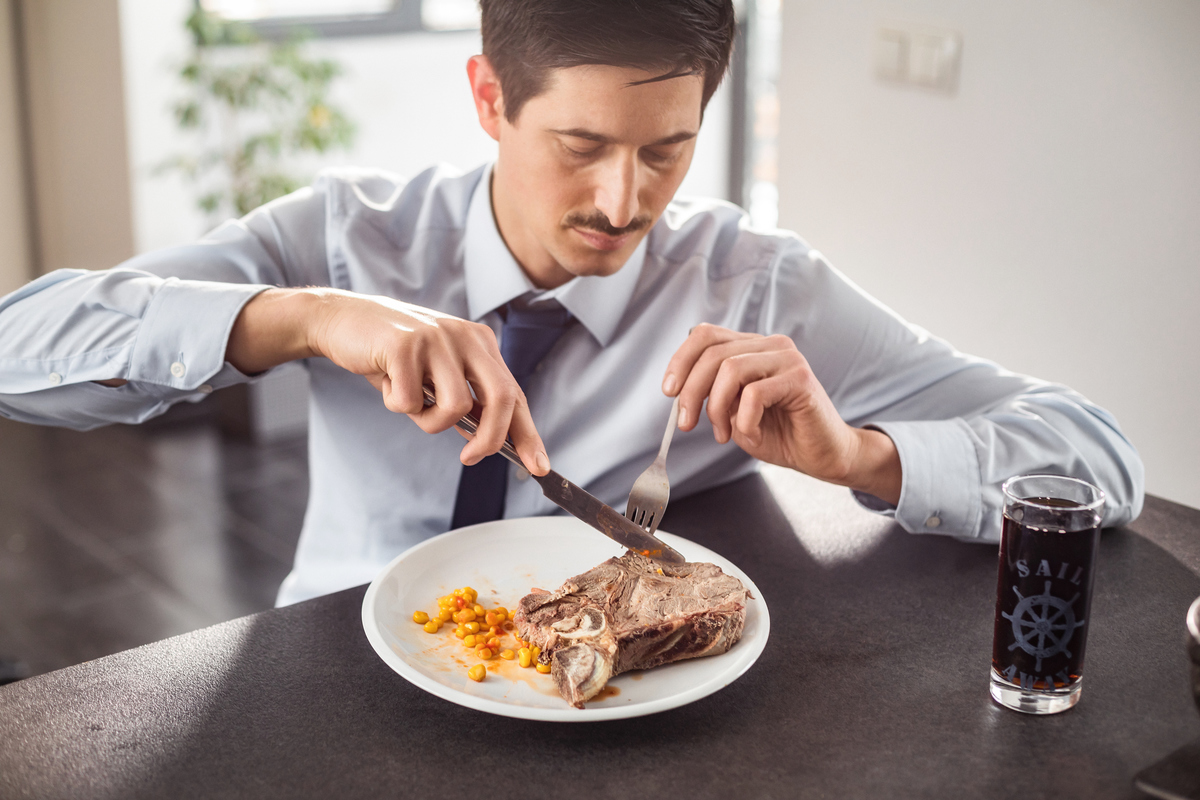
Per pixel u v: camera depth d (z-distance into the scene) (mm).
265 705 823
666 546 983
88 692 834
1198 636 704
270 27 4262
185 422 3811
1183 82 1958
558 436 1353
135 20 3830
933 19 2338
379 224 1346
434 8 4676
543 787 734
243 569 2789
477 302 1307
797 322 1387
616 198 1015
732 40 1029
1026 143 2240
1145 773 723
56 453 3512
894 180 2525
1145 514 1184
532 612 883
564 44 942
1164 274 2074
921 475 1086
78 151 3961
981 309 2428
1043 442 1141
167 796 722
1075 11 2088
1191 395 2090
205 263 1269
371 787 733
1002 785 732
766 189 4723
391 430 1313
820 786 734
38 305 1131
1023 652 803
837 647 910
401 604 949
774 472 1298
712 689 791
